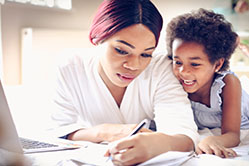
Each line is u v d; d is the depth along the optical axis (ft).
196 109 4.12
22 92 6.62
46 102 6.09
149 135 2.42
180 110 3.25
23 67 8.45
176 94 3.42
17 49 8.55
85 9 10.18
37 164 2.32
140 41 2.85
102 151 2.60
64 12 9.57
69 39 9.12
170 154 2.21
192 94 4.05
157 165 2.16
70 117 3.67
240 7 9.27
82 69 3.70
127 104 3.65
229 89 3.84
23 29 8.45
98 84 3.61
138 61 2.95
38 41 8.34
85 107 3.79
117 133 3.09
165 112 3.32
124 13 2.84
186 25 3.66
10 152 2.43
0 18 8.07
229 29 3.88
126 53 2.91
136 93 3.64
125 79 3.05
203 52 3.54
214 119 4.11
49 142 2.99
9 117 2.31
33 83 8.08
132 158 2.19
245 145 3.48
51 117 3.67
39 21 8.98
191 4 9.75
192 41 3.54
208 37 3.56
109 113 3.71
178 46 3.59
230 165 2.25
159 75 3.56
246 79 5.19
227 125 3.71
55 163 2.32
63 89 3.69
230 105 3.77
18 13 8.50
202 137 3.59
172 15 9.79
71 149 2.75
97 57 3.66
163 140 2.47
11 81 8.44
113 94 3.67
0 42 8.05
